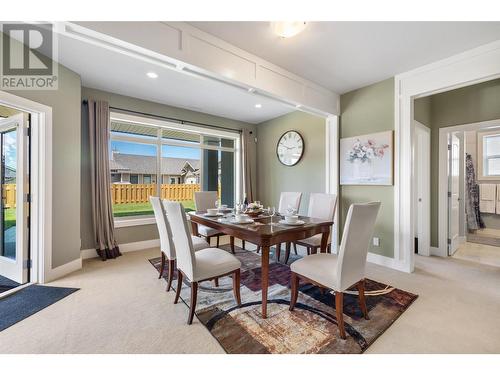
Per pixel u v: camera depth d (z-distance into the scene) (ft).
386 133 10.00
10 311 6.36
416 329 5.59
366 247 5.95
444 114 11.57
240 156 17.01
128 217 12.66
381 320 5.94
